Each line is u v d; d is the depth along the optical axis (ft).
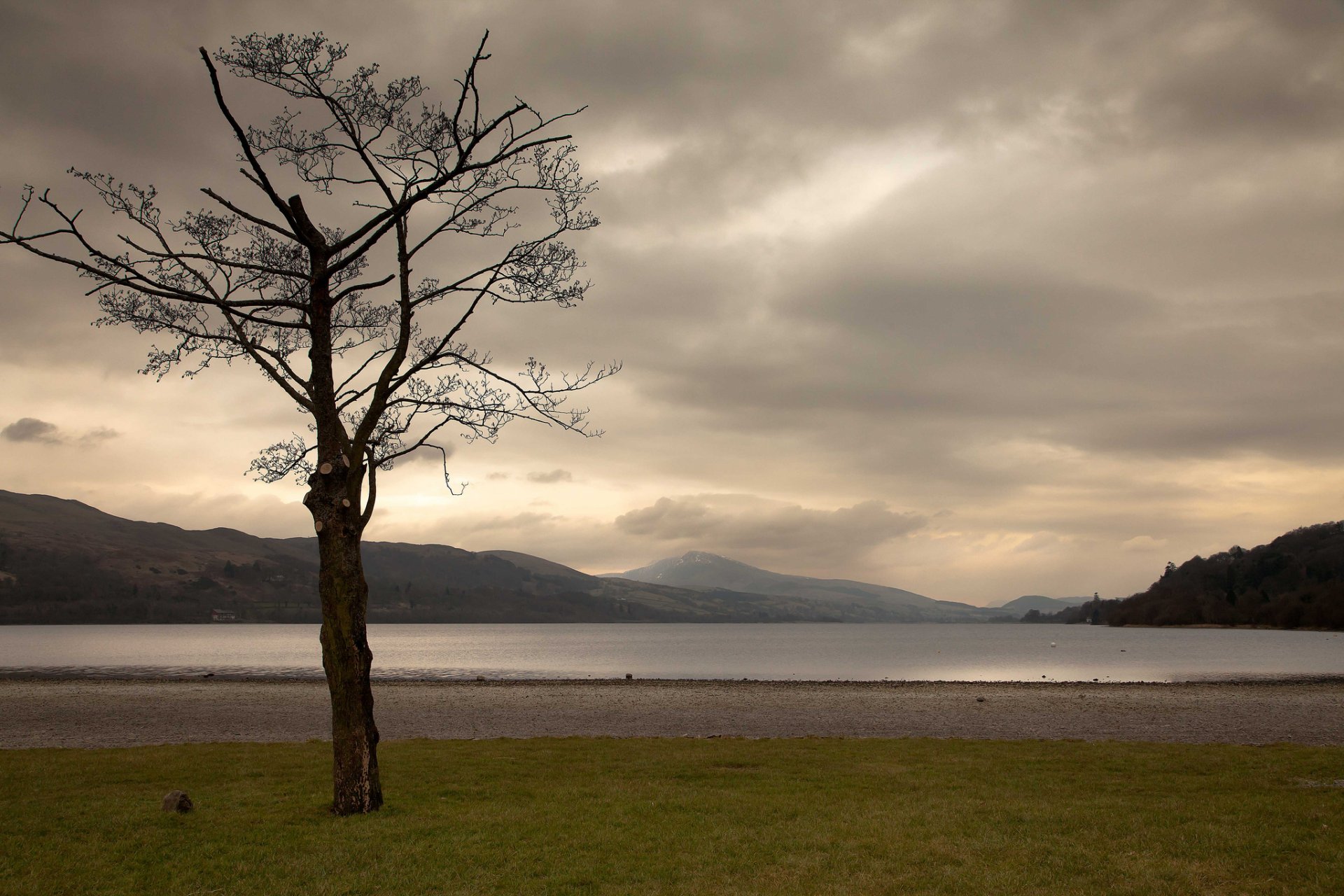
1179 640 520.83
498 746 69.72
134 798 46.19
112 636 591.37
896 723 97.91
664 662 308.40
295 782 51.85
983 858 33.91
